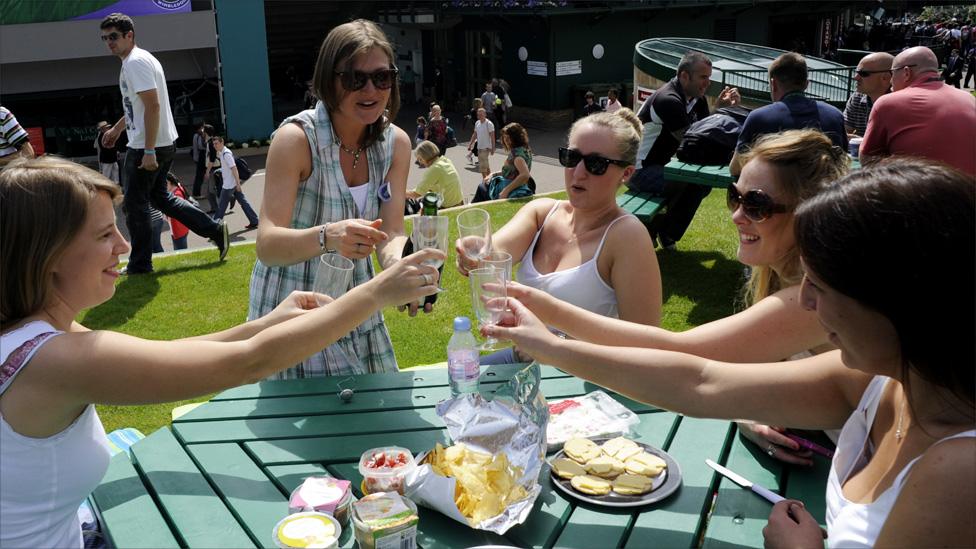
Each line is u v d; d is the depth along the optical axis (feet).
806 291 4.77
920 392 4.49
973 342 4.04
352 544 5.93
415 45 90.38
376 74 8.86
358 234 8.30
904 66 16.03
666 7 73.72
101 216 5.49
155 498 6.63
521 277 10.32
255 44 66.44
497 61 79.51
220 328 18.85
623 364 6.16
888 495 4.53
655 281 9.39
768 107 17.83
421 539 5.95
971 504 4.04
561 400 7.96
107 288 5.69
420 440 7.39
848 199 4.28
